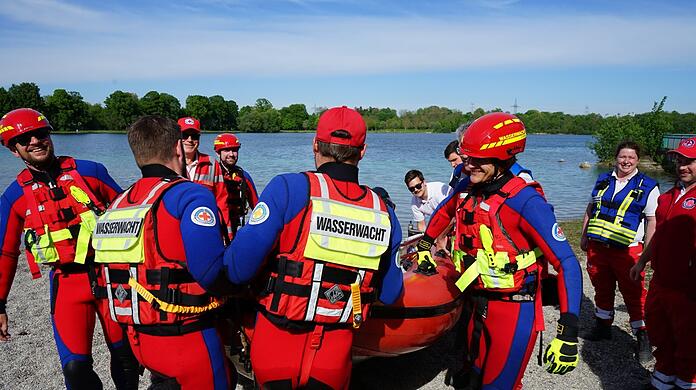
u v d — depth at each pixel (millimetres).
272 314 2473
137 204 2512
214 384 2600
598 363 4652
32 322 5668
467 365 3461
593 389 4199
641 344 4641
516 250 2885
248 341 3014
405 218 13000
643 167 33812
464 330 4094
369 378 4289
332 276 2451
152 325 2461
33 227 3105
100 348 5008
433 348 4891
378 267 2588
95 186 3342
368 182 22000
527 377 4391
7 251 3248
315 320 2451
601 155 37906
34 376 4426
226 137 5902
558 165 36594
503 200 2842
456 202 3473
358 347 3584
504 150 2809
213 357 2588
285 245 2453
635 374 4453
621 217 4816
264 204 2438
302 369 2500
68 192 3137
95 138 72938
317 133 2660
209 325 2590
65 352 3145
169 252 2449
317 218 2416
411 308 3555
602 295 5062
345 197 2535
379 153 45719
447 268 4180
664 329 3904
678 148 3836
